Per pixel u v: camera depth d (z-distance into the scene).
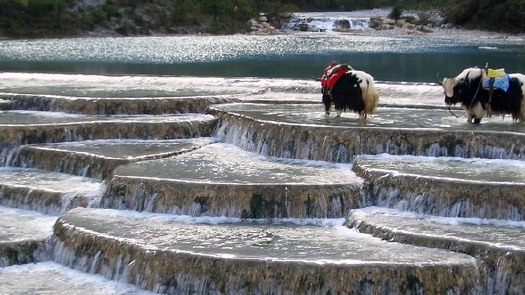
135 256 13.09
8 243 14.25
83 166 17.81
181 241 13.53
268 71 39.19
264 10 94.88
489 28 82.38
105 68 40.09
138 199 15.47
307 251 12.98
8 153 18.89
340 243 13.45
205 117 21.39
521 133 17.09
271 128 18.34
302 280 12.12
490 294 12.40
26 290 13.01
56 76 31.12
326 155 17.62
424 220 14.36
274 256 12.69
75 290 13.01
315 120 18.98
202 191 15.15
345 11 114.81
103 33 74.06
